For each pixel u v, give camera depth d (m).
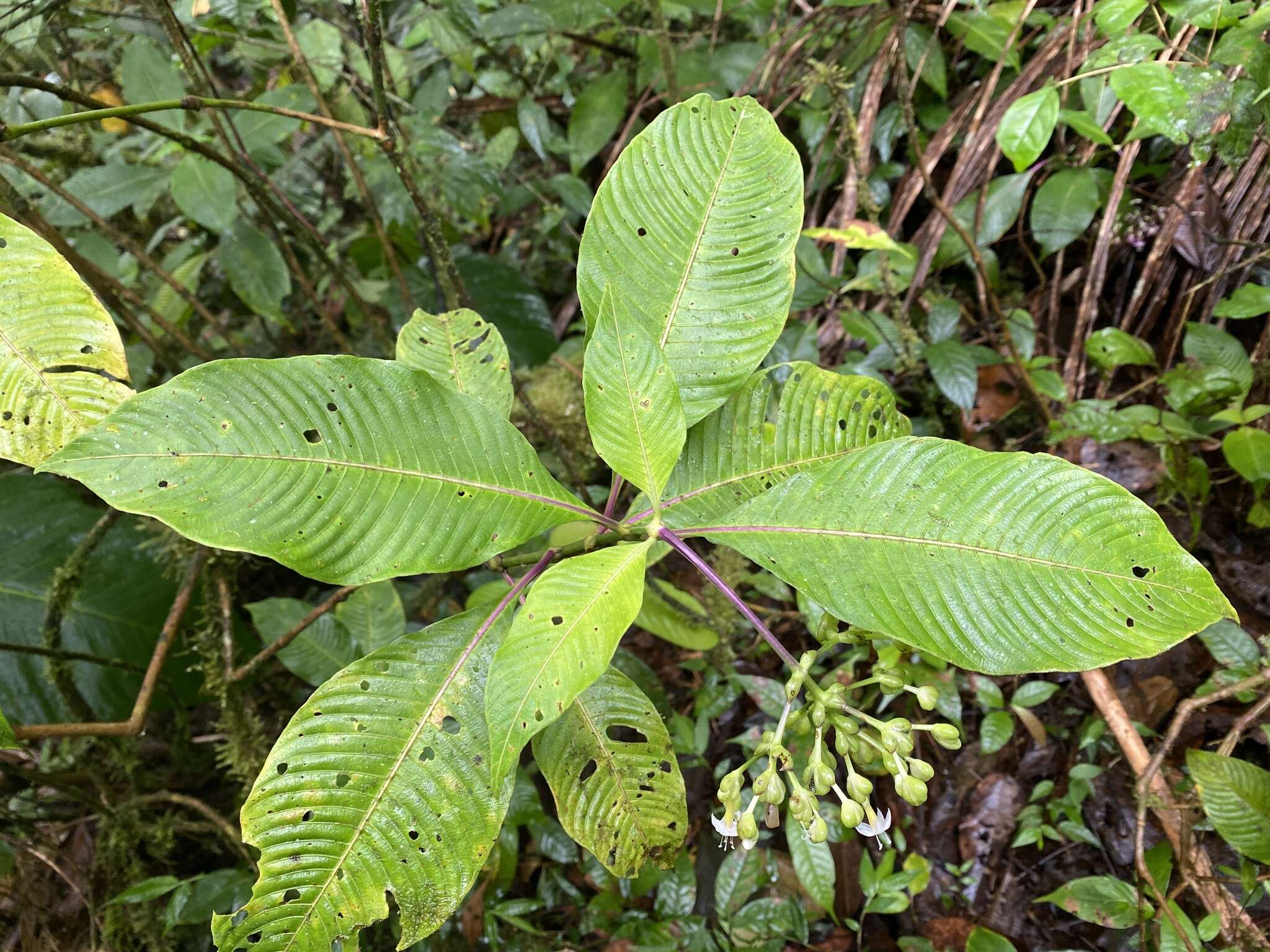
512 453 0.48
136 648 0.87
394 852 0.47
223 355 1.02
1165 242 0.91
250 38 1.02
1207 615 0.40
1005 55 0.93
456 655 0.49
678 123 0.52
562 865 0.91
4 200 0.71
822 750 0.42
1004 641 0.41
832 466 0.46
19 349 0.48
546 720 0.39
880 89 1.01
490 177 1.10
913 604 0.42
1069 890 0.75
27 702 0.83
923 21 1.00
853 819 0.41
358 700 0.48
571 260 1.34
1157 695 0.83
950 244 0.98
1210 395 0.85
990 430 0.98
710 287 0.52
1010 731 0.83
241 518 0.42
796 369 0.53
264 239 0.97
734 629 0.97
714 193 0.52
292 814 0.46
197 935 0.86
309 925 0.46
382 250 1.25
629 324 0.47
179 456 0.42
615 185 0.52
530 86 1.27
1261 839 0.67
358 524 0.44
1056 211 0.92
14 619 0.84
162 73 0.83
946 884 0.83
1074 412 0.87
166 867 0.93
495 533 0.46
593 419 0.47
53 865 0.83
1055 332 1.00
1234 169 0.86
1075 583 0.41
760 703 0.89
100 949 0.85
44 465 0.41
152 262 0.96
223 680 0.81
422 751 0.48
